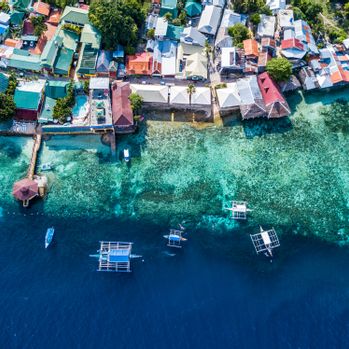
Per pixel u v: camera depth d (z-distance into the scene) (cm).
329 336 6406
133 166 7594
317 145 7831
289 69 7800
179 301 6650
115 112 7506
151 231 7169
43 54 7850
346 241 7188
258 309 6619
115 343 6294
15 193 7100
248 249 7081
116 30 7844
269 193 7462
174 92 7800
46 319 6431
